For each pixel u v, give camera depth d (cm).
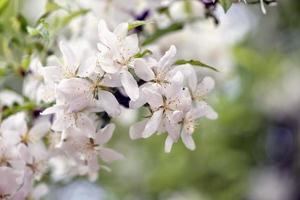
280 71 97
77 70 44
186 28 70
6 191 45
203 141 94
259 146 100
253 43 98
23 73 56
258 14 96
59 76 45
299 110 99
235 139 98
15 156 46
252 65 92
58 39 57
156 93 43
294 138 101
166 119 44
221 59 76
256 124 98
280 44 99
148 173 94
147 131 43
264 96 97
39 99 51
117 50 44
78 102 44
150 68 44
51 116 49
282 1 95
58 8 55
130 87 43
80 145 46
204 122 92
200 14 60
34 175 48
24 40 55
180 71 44
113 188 93
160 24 60
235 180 97
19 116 49
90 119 44
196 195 95
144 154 94
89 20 58
